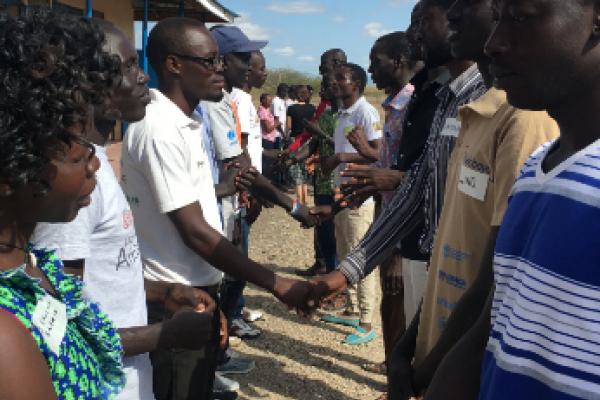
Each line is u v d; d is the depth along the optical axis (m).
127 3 10.48
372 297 5.00
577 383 1.07
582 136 1.14
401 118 3.79
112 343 1.32
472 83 2.18
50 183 1.05
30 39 0.97
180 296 2.32
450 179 1.86
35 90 0.96
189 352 2.62
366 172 2.84
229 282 4.32
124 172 2.61
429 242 2.34
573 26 1.11
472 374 1.44
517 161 1.48
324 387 4.20
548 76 1.15
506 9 1.18
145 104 2.26
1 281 1.00
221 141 4.02
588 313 1.05
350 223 4.95
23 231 1.10
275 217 10.16
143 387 1.98
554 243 1.09
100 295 1.82
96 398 1.19
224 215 4.19
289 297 2.61
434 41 2.46
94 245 1.79
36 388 0.92
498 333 1.26
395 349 2.06
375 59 4.38
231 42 4.55
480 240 1.70
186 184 2.52
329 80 5.82
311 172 6.11
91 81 1.06
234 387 4.03
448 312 1.84
